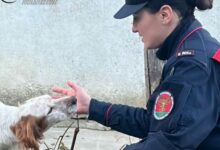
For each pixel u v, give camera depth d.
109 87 7.08
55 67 7.07
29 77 7.11
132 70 7.05
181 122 2.30
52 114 3.70
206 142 2.41
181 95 2.33
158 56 2.68
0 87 7.15
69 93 3.48
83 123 6.88
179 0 2.55
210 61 2.42
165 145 2.32
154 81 7.07
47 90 7.11
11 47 7.09
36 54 7.07
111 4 6.94
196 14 7.10
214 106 2.35
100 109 2.99
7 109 3.85
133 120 2.90
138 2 2.57
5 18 7.04
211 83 2.38
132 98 7.09
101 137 6.57
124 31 7.00
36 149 3.69
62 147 5.06
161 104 2.39
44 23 7.01
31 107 3.74
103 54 7.04
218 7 7.07
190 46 2.47
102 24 6.99
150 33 2.58
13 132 3.76
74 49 7.03
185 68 2.40
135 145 2.46
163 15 2.54
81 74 7.07
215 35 7.11
